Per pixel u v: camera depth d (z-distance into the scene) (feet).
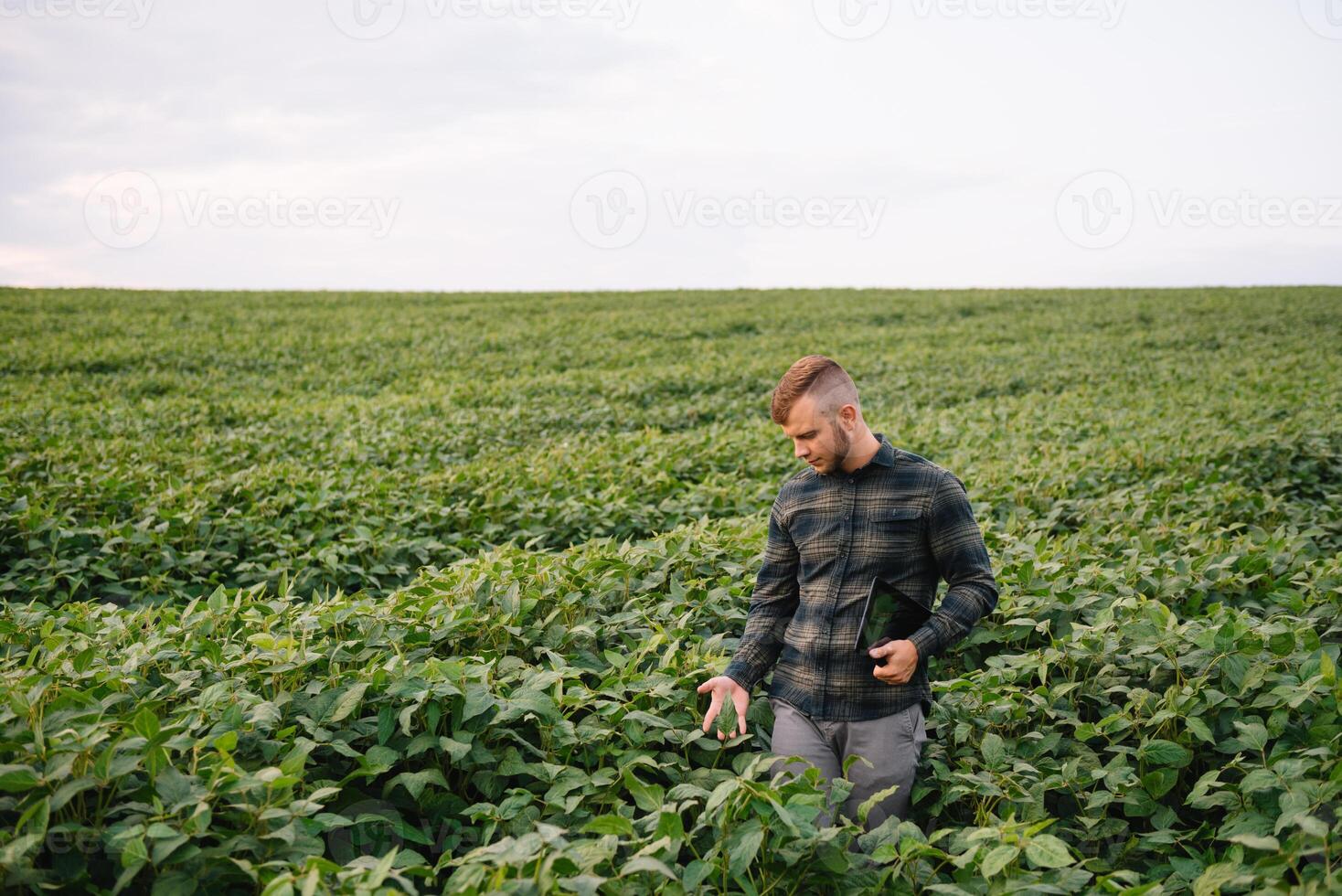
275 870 6.91
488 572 13.51
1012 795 9.48
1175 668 10.80
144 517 22.04
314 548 20.62
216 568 19.67
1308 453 28.84
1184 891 8.28
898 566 9.39
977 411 46.47
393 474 27.43
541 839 6.94
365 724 9.17
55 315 93.66
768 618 10.12
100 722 7.91
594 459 29.81
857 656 9.36
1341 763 8.23
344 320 98.63
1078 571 15.33
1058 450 30.53
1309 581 14.38
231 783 7.20
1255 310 108.47
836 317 105.50
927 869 8.20
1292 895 6.80
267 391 61.36
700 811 9.22
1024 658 11.50
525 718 9.64
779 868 7.94
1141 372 64.64
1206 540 17.31
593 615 12.73
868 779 9.23
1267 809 8.63
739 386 58.08
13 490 22.82
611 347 81.15
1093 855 9.34
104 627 12.09
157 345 76.95
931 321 103.55
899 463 9.49
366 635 11.09
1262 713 10.26
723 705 9.44
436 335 87.45
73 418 42.45
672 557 15.08
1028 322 100.53
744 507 22.90
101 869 7.22
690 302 123.54
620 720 9.56
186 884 6.72
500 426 40.52
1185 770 10.16
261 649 10.26
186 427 41.96
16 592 18.35
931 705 10.16
